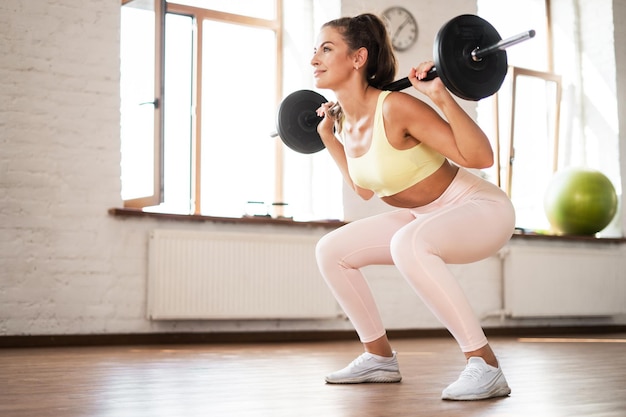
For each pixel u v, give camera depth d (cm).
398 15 629
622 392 256
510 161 708
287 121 309
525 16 739
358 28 260
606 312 707
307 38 632
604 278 709
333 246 275
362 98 258
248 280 549
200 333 539
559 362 391
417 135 247
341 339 589
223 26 605
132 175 528
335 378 280
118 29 519
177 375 314
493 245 253
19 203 489
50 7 501
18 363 370
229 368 347
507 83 713
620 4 734
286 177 623
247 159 610
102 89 512
